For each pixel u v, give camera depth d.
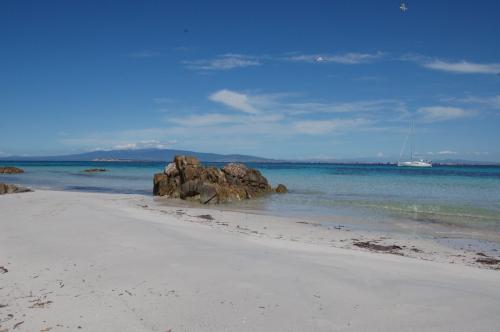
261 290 8.41
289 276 9.34
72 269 10.06
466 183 51.03
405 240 17.12
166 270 9.73
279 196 35.97
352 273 9.85
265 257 11.15
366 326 6.84
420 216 23.86
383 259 12.20
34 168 115.62
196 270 9.69
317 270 9.94
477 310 7.62
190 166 35.50
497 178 62.50
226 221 21.27
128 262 10.48
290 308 7.54
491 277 10.52
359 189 42.62
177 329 6.72
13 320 7.19
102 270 9.91
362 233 18.59
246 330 6.66
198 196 31.58
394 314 7.36
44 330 6.79
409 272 10.41
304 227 19.92
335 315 7.27
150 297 8.10
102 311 7.50
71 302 7.97
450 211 25.73
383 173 84.25
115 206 24.81
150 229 15.11
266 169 112.50
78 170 99.81
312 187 45.34
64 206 22.09
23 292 8.57
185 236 14.20
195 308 7.54
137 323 6.97
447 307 7.74
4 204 23.31
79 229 15.07
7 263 10.70
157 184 36.03
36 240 13.30
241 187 35.41
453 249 15.53
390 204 29.39
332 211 26.16
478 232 19.03
